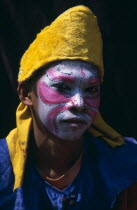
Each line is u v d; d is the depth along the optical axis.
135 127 3.34
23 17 3.21
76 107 1.84
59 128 1.88
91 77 1.87
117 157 2.05
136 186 2.06
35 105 1.94
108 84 3.26
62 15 1.88
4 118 3.39
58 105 1.87
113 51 3.24
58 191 1.98
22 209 1.95
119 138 2.09
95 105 1.90
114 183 2.01
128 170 2.03
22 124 2.01
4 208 1.96
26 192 1.97
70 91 1.87
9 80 3.33
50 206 1.97
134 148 2.08
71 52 1.85
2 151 2.00
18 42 3.26
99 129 2.09
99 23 3.18
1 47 3.28
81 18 1.87
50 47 1.86
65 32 1.86
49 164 1.98
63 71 1.86
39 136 1.97
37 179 1.99
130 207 2.08
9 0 3.20
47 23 3.17
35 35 3.21
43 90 1.89
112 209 2.02
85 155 2.04
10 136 2.03
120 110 3.31
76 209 1.98
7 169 1.98
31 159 2.02
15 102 3.36
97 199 2.00
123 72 3.27
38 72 1.91
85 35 1.87
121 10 3.20
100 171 2.03
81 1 3.13
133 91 3.29
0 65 3.32
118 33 3.23
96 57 1.88
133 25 3.23
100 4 3.16
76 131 1.87
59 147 1.94
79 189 1.99
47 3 3.16
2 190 1.96
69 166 1.99
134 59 3.26
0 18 3.22
